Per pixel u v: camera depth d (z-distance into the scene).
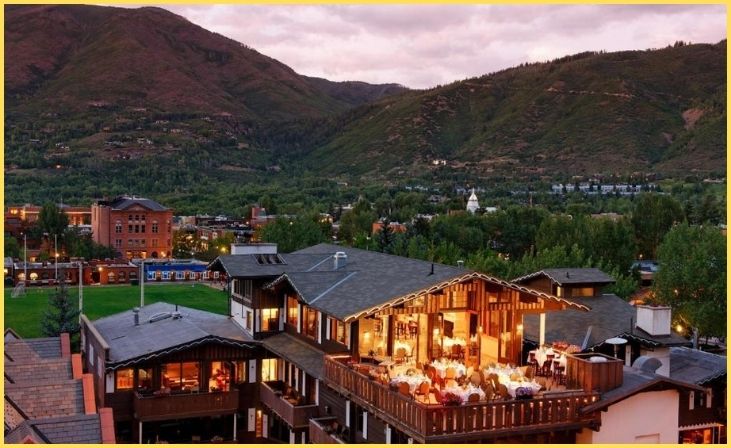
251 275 38.94
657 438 26.62
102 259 140.75
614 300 42.34
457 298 30.36
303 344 36.56
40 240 160.50
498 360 31.66
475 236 138.00
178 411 35.00
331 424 31.67
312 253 44.22
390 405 24.89
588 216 141.12
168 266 129.62
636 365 29.41
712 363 35.81
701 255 58.16
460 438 23.12
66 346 30.41
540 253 82.00
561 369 28.70
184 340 36.22
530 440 25.41
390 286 31.72
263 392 37.81
